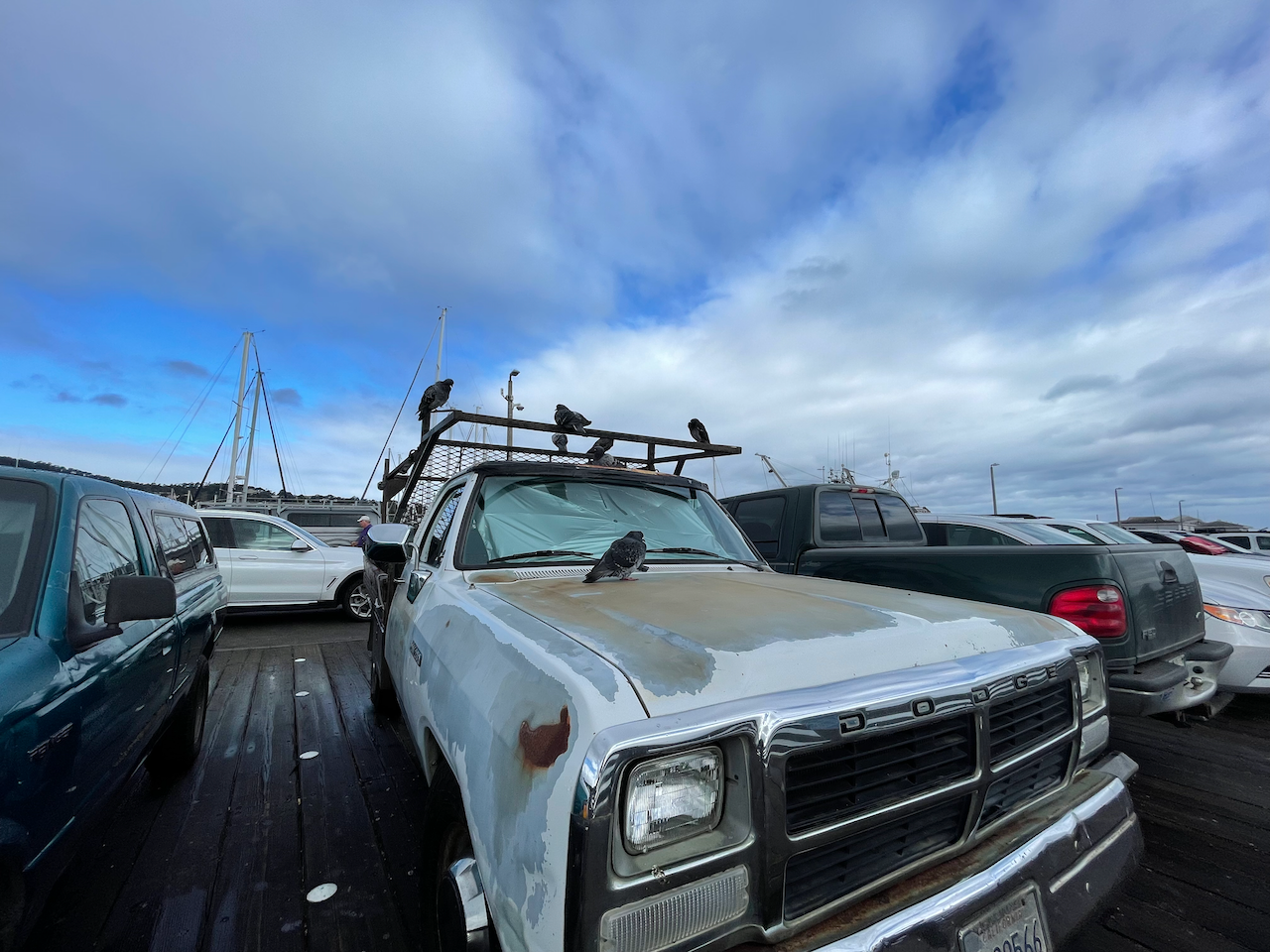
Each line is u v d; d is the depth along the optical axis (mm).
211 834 2879
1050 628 1991
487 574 2398
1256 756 4004
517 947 1148
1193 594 3557
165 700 2840
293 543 8500
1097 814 1809
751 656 1365
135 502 3068
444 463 4199
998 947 1404
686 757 1181
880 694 1368
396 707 4551
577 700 1214
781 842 1204
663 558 2766
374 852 2742
